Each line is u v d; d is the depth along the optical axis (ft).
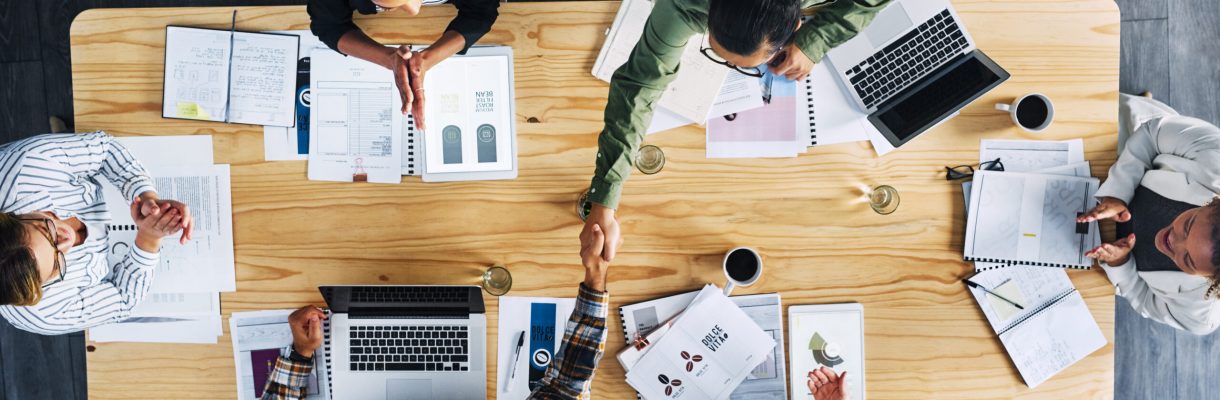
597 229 5.10
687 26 4.47
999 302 5.91
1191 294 5.76
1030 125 5.79
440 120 5.80
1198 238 5.34
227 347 5.92
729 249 5.91
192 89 5.72
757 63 4.49
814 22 5.20
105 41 5.74
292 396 5.79
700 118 5.81
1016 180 5.81
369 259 5.91
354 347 5.86
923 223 5.92
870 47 5.75
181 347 5.91
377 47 5.36
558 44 5.79
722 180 5.89
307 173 5.83
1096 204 5.84
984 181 5.81
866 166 5.89
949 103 5.77
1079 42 5.81
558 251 5.91
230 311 5.89
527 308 5.92
